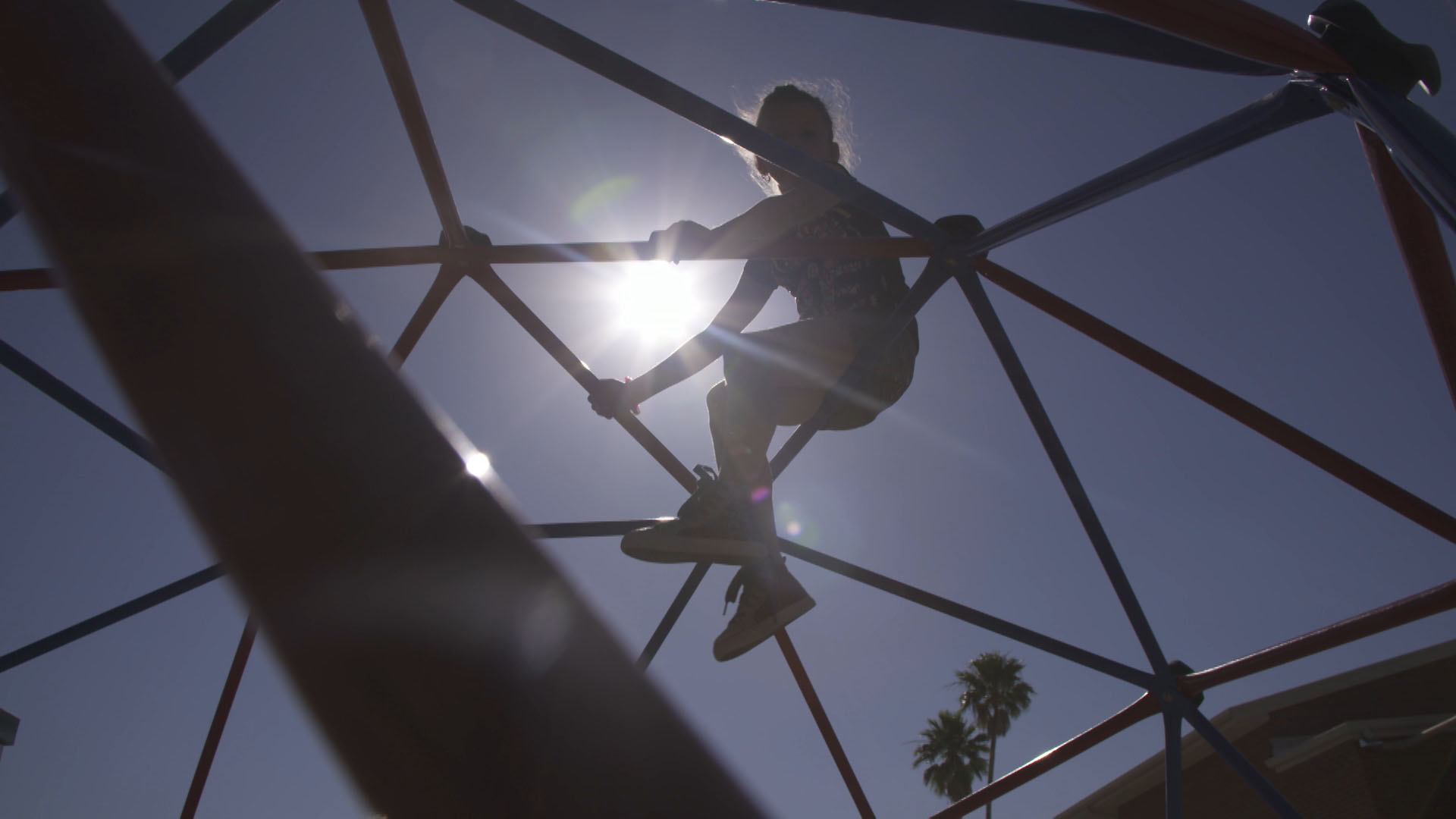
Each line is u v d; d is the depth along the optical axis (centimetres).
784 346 358
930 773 4469
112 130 50
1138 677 642
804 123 400
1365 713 1966
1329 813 1834
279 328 49
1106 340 494
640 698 51
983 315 514
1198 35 211
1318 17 225
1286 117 281
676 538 337
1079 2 207
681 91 331
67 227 48
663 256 409
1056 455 586
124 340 47
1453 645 1961
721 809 49
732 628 351
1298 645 540
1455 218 196
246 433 46
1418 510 462
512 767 45
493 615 47
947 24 259
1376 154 254
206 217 50
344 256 474
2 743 1045
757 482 348
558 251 460
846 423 384
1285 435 479
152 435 46
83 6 53
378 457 48
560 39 326
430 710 45
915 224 394
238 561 46
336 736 45
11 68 50
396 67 386
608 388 404
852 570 670
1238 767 604
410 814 44
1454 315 269
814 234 407
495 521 50
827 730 716
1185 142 321
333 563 45
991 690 4459
